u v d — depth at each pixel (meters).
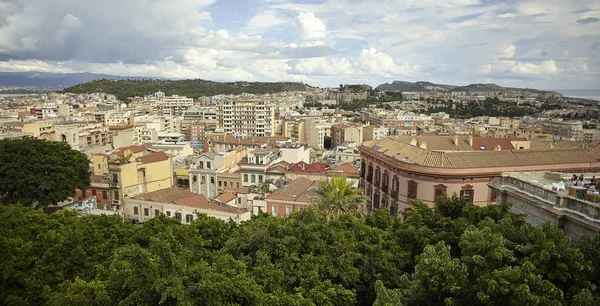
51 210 72.81
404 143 73.12
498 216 32.50
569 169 64.06
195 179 99.12
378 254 31.34
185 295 22.31
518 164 61.78
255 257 30.59
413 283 23.11
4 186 65.75
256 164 95.19
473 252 22.23
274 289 26.08
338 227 37.84
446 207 37.59
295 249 30.22
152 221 39.06
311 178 91.31
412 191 62.97
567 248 21.31
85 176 76.81
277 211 73.38
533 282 19.48
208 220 39.81
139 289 23.27
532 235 23.16
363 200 45.41
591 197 30.34
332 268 28.98
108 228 39.28
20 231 38.41
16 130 123.12
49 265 32.22
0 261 32.50
